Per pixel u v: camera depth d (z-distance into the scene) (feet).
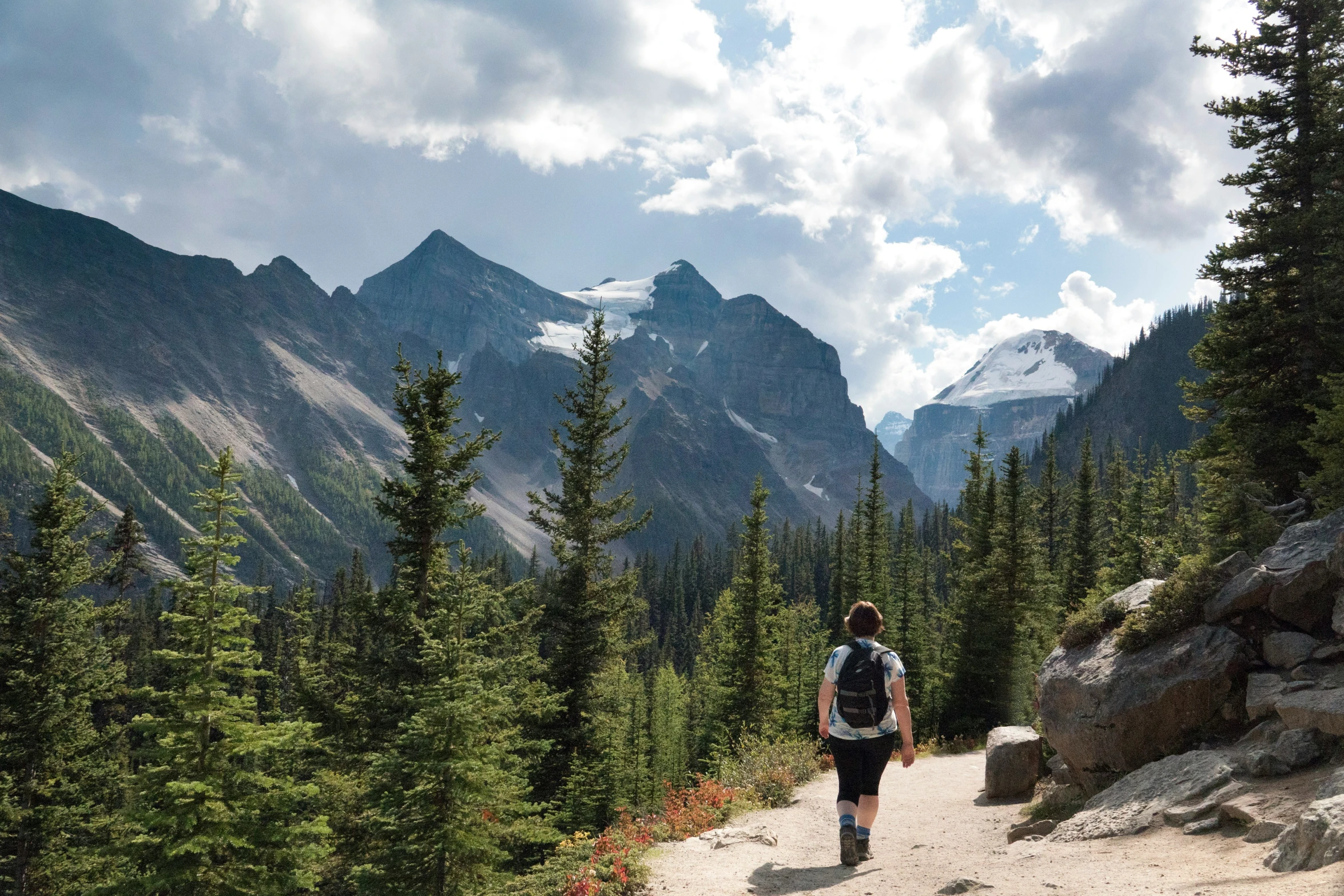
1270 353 71.82
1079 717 32.30
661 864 25.54
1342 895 13.51
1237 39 74.49
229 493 45.91
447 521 65.00
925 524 536.42
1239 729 27.76
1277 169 73.10
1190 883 17.29
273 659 227.20
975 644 131.13
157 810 43.01
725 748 111.96
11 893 76.43
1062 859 22.09
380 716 58.03
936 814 38.73
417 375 66.28
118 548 160.04
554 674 83.66
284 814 45.75
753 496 138.10
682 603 496.23
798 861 26.02
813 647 179.11
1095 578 164.04
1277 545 31.32
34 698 78.79
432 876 39.63
